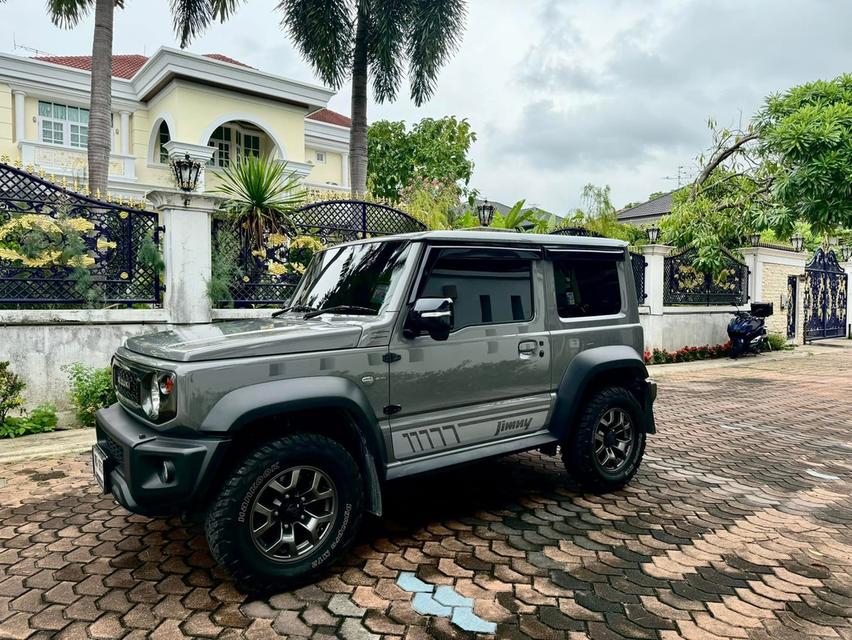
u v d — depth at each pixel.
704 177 15.09
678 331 13.53
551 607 2.64
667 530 3.56
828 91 11.91
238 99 17.73
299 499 2.79
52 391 6.07
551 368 3.84
